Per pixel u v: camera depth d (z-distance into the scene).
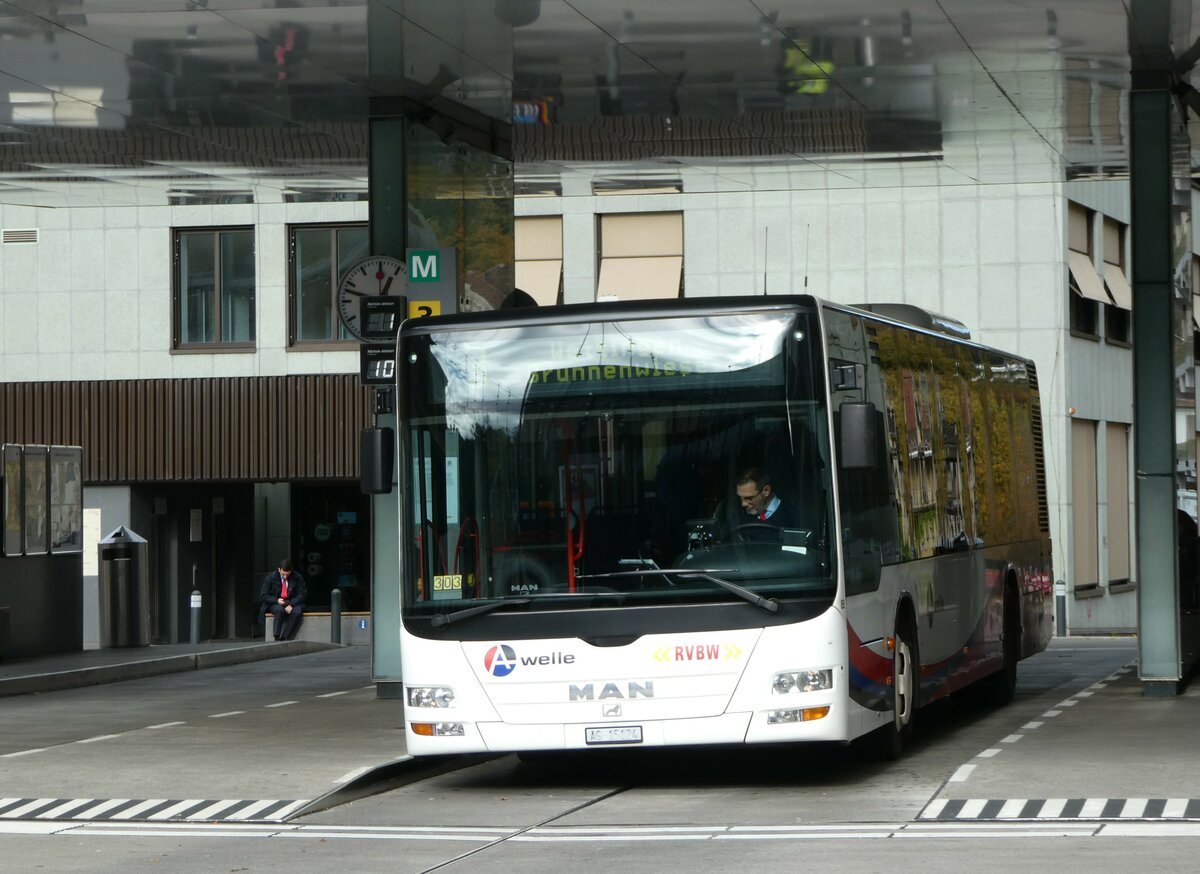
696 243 38.62
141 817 12.14
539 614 12.58
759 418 12.62
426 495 12.97
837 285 38.22
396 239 20.08
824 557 12.42
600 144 24.83
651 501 12.62
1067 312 38.19
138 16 17.80
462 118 21.53
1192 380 18.80
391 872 9.81
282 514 40.59
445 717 12.70
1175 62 18.81
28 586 28.38
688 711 12.35
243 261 38.75
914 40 18.88
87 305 38.81
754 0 17.31
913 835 10.63
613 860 10.04
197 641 33.88
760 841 10.59
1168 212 18.75
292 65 19.59
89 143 24.64
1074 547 39.00
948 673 16.19
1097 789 12.20
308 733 16.78
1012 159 26.25
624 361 12.85
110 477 38.59
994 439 19.02
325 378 38.16
